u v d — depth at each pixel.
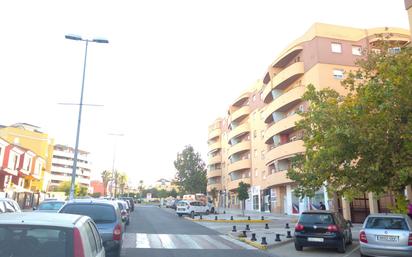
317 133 15.68
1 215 4.55
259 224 30.41
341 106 14.72
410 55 14.29
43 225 4.16
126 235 18.56
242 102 68.50
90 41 24.72
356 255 14.12
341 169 15.15
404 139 12.72
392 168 13.41
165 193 120.25
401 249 11.79
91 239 4.92
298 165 18.34
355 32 38.59
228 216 40.44
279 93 45.00
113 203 10.55
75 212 9.88
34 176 53.56
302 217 15.38
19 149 46.59
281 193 46.97
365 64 15.72
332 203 33.25
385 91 12.74
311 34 38.62
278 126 42.12
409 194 21.62
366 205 30.39
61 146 120.75
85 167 129.38
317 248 16.02
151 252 13.36
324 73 36.62
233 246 16.30
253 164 59.31
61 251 4.01
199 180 79.88
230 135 67.81
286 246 16.77
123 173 119.06
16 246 3.98
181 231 22.27
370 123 13.28
